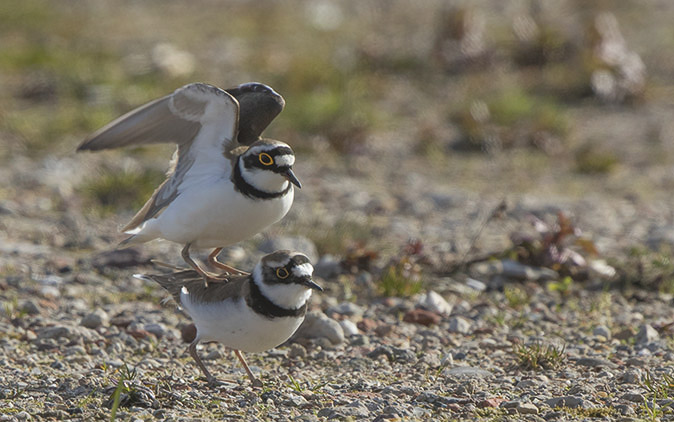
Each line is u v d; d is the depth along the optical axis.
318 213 16.20
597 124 24.02
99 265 13.09
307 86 25.88
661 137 22.81
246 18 35.50
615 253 14.15
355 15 36.81
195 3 38.19
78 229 15.17
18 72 26.92
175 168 8.70
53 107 23.81
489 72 28.38
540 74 28.06
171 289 8.41
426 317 10.95
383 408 7.71
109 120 22.20
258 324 7.75
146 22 34.66
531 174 20.08
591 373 8.90
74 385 8.19
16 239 14.49
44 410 7.52
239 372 9.09
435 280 12.72
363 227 14.99
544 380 8.67
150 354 9.66
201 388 8.33
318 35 33.22
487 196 18.14
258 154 8.16
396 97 26.16
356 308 11.35
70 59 27.80
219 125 8.38
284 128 22.09
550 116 22.70
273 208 8.34
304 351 9.68
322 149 21.28
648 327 10.38
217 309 7.88
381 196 17.83
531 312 11.43
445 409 7.73
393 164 20.64
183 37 32.31
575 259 13.03
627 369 9.02
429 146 21.59
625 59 26.66
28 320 10.53
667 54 30.09
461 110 23.48
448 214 16.69
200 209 8.27
